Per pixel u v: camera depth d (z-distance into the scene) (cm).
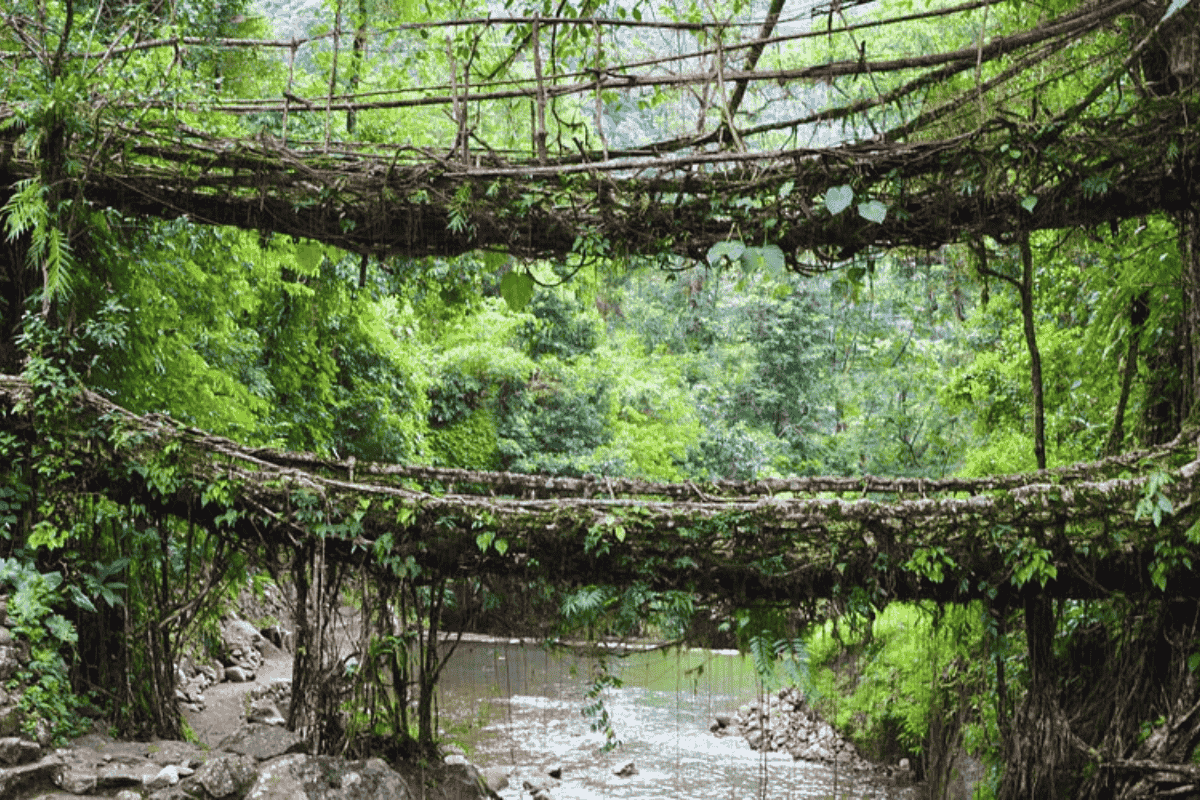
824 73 534
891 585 520
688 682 1210
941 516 517
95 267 647
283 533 550
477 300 1270
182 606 575
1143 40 523
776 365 2294
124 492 557
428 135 1050
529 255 554
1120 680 575
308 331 1181
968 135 503
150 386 695
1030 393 861
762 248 514
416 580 556
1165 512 504
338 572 562
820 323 2247
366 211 555
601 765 887
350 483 545
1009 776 574
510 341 1894
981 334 1151
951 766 724
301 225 569
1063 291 825
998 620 541
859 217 518
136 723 562
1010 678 643
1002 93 555
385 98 1005
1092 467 543
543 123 546
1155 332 632
